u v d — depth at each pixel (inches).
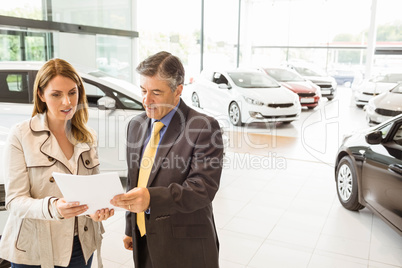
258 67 453.1
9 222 60.1
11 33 277.3
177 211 58.3
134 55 383.2
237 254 118.9
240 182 189.6
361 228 137.7
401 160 113.7
